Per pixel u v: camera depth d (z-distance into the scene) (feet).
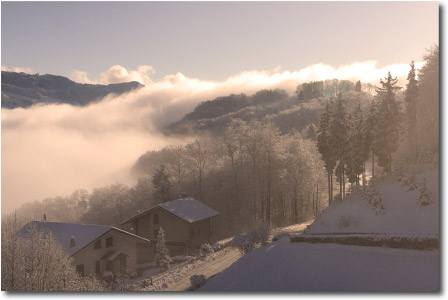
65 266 87.86
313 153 269.23
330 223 126.62
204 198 271.90
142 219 202.18
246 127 263.08
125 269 152.05
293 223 263.29
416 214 104.73
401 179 128.98
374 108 156.25
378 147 147.74
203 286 98.27
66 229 153.99
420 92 153.58
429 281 65.51
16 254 78.48
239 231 239.50
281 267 88.79
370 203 122.11
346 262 81.51
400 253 79.41
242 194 255.70
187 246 187.42
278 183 248.52
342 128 168.14
